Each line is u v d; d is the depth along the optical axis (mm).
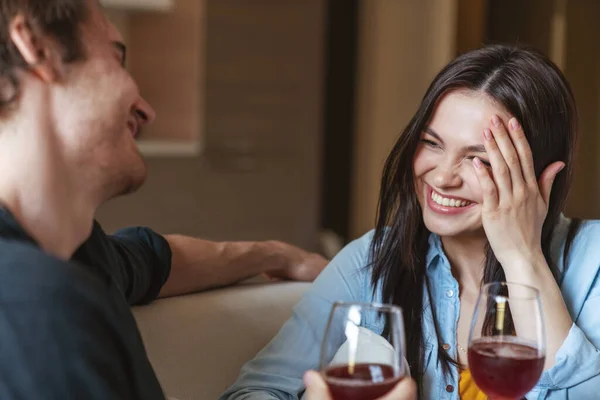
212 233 4715
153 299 1511
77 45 907
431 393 1410
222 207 4750
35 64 887
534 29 5008
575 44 4898
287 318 1619
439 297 1464
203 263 1605
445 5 5059
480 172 1319
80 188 954
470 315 1456
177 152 4477
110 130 948
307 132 5059
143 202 4320
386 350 926
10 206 899
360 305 943
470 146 1331
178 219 4527
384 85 5578
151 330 1423
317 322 1468
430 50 5191
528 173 1336
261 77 4918
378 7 5551
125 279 1381
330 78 5676
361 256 1564
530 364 991
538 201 1348
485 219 1332
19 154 899
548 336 1315
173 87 4848
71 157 930
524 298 1024
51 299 767
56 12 891
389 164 1475
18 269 777
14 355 746
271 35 4918
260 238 4941
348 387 918
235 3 4789
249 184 4867
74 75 912
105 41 945
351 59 5719
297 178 5074
